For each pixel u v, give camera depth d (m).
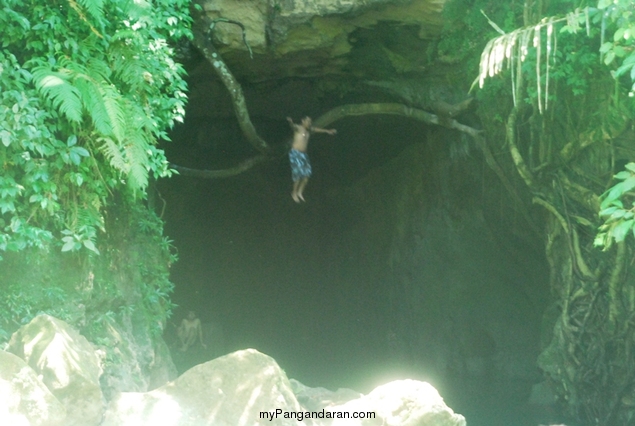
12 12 7.58
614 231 6.35
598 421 13.72
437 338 23.20
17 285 7.83
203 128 24.33
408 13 14.37
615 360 13.71
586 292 14.10
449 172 21.11
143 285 11.05
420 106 17.38
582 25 12.53
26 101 7.35
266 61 15.90
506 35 7.85
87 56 8.21
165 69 9.49
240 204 29.34
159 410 5.25
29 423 4.62
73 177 7.88
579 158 14.39
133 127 8.09
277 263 30.77
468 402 18.78
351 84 18.06
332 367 28.58
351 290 28.97
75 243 7.86
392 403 5.62
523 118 15.47
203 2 14.30
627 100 12.95
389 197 25.31
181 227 28.03
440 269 22.83
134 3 8.59
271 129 23.70
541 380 18.78
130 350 9.28
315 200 29.02
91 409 5.15
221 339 25.61
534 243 18.95
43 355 5.29
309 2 14.27
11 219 7.47
